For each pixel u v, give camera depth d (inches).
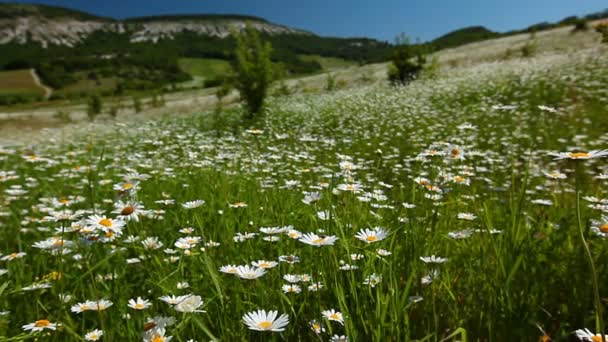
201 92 2427.4
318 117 565.9
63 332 67.0
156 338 53.4
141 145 437.4
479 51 1540.4
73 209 150.0
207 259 68.5
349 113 552.4
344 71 1909.4
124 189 84.4
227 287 75.4
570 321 64.3
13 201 186.5
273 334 58.4
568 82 521.7
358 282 71.1
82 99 3230.8
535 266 71.1
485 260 78.8
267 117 614.5
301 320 67.6
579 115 379.9
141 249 91.4
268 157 263.4
